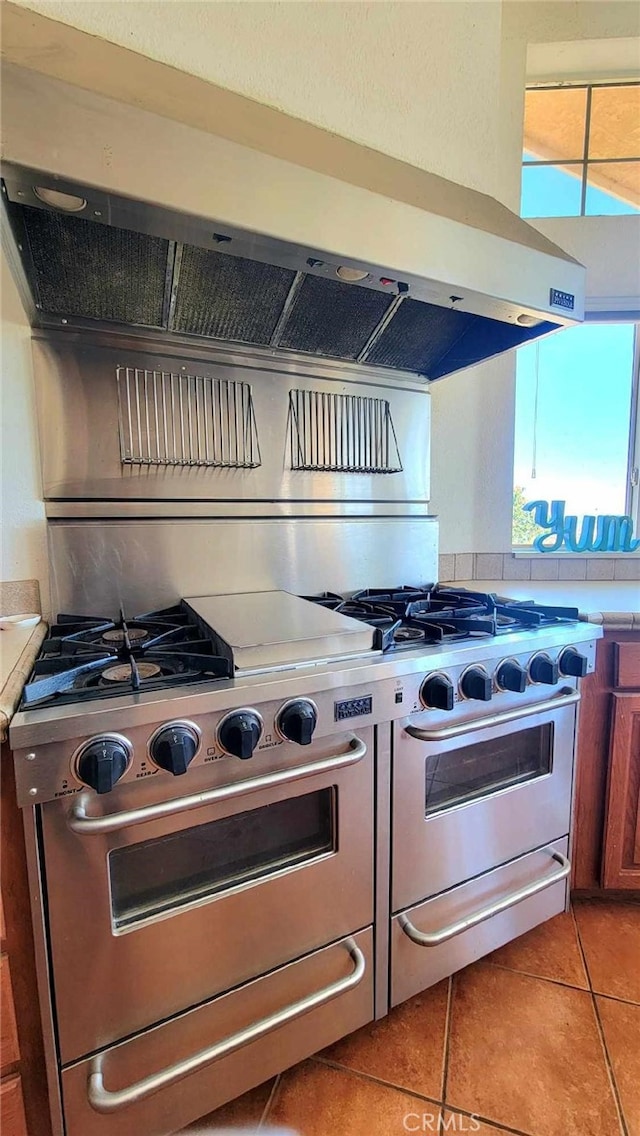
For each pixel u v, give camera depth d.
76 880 0.76
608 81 1.93
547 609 1.36
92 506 1.21
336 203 0.88
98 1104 0.77
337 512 1.53
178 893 0.87
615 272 1.97
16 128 0.65
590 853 1.46
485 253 1.05
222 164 0.78
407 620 1.24
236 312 1.22
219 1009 0.89
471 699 1.11
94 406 1.19
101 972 0.79
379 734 1.00
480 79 1.50
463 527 2.00
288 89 1.22
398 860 1.06
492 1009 1.17
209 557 1.34
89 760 0.71
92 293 1.08
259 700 0.85
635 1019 1.15
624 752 1.41
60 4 0.99
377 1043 1.09
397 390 1.60
